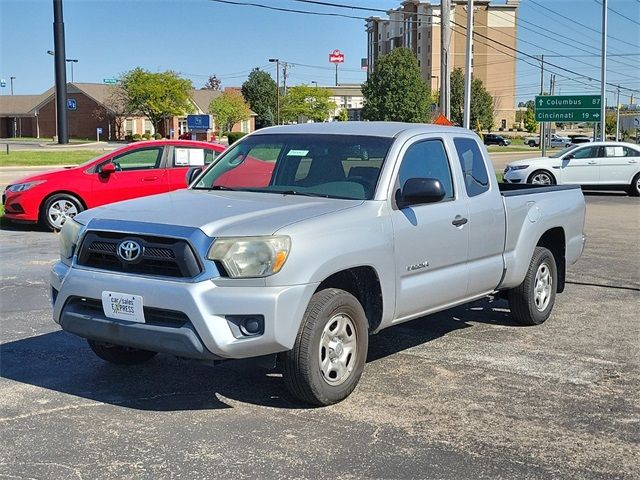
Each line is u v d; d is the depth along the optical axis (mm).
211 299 4691
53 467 4270
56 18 54594
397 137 6051
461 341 7059
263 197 5766
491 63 117938
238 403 5320
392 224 5613
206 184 6418
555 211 7719
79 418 5016
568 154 25031
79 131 88062
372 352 6660
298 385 5062
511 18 116938
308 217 5133
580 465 4406
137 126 89438
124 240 4984
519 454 4543
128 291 4867
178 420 4992
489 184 6832
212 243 4789
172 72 82000
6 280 9609
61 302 5219
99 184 13961
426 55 113312
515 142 103000
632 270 10969
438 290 6117
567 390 5707
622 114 108562
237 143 6770
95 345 5926
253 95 109000
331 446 4598
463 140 6723
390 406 5301
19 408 5191
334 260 5078
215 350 4695
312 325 4973
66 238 5484
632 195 24906
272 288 4773
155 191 14141
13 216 14016
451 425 4973
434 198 5566
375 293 5609
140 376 5910
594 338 7227
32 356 6414
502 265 6918
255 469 4270
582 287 9727
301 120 108250
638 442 4754
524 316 7543
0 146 59656
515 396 5551
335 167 5977
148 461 4355
